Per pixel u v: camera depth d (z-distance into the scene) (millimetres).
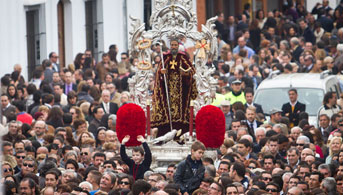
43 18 76312
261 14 92125
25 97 60844
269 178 37594
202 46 42500
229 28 90125
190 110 41750
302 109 55844
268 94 59438
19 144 43500
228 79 63781
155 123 42812
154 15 42625
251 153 43625
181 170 37312
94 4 81500
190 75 42719
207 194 35188
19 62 72125
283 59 69812
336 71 66875
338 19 88438
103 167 39969
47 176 38062
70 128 47406
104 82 63406
